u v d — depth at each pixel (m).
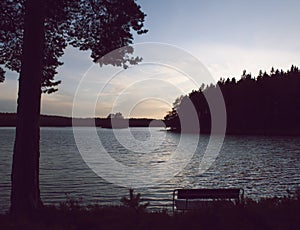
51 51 10.69
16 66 11.02
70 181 28.64
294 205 6.28
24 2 8.61
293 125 102.88
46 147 74.44
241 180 31.16
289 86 103.50
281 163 45.09
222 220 5.84
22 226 5.78
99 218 6.00
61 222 6.01
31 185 7.80
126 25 10.33
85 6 9.95
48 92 11.25
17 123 7.95
